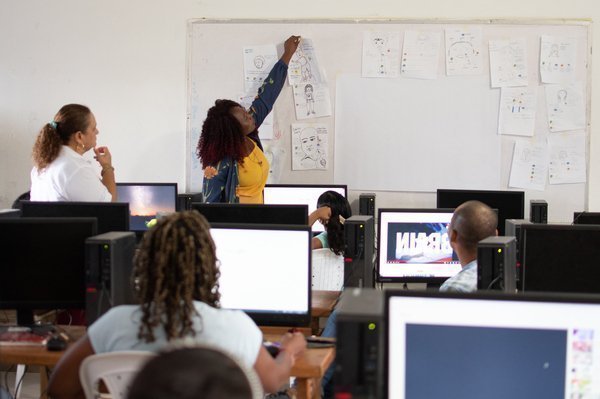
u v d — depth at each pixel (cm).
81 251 291
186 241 199
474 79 517
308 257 284
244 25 538
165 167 554
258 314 285
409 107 523
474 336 158
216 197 458
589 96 511
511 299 157
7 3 567
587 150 512
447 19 517
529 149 515
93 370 196
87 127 387
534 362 157
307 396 258
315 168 534
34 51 566
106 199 388
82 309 294
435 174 524
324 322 434
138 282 203
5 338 271
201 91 546
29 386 431
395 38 522
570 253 277
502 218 483
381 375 151
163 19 549
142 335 196
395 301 159
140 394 82
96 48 558
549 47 511
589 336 155
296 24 531
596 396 156
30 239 291
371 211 508
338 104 529
